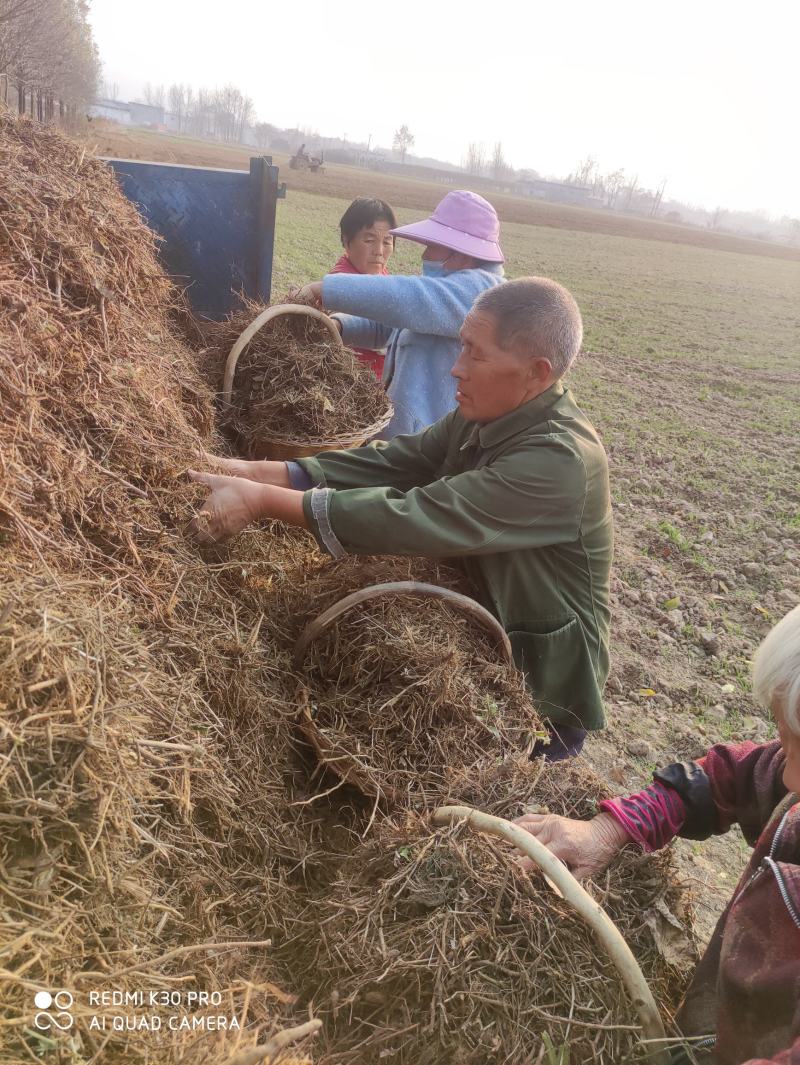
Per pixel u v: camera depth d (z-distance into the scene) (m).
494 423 2.37
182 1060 1.25
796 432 10.23
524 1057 1.52
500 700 2.23
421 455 2.73
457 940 1.63
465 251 3.40
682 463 8.17
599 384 11.61
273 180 3.82
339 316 4.01
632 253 42.28
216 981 1.50
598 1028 1.57
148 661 1.76
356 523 2.23
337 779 2.19
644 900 1.84
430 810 1.93
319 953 1.72
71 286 2.23
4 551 1.61
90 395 2.11
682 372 13.50
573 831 1.80
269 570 2.59
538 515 2.26
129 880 1.43
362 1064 1.52
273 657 2.28
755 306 26.00
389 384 3.88
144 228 2.78
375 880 1.77
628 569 5.51
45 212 2.22
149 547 2.10
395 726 2.11
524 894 1.72
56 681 1.38
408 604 2.35
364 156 128.88
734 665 4.48
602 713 2.60
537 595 2.44
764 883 1.38
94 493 1.98
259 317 3.03
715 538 6.29
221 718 1.99
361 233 4.37
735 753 1.80
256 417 3.09
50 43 24.94
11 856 1.26
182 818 1.68
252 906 1.78
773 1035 1.33
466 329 2.32
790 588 5.54
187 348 3.21
